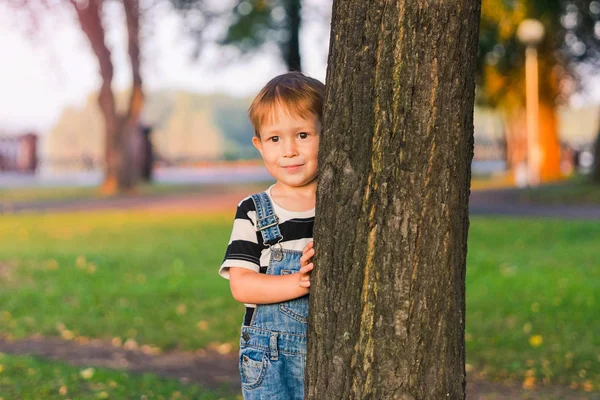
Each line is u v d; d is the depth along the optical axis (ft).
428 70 7.46
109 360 19.36
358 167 7.66
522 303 24.39
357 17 7.60
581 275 28.68
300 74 8.76
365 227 7.66
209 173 137.28
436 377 7.71
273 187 8.75
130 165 82.38
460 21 7.51
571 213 52.65
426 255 7.59
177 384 16.71
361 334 7.73
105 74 80.12
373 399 7.71
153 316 23.56
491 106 106.42
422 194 7.54
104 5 77.20
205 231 44.60
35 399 15.15
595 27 69.21
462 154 7.68
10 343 21.02
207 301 25.49
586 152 123.44
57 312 24.14
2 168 120.98
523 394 16.58
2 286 28.22
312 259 8.10
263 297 8.18
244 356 8.50
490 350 19.72
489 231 41.78
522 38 66.39
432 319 7.65
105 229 46.14
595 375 17.71
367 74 7.58
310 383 8.04
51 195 76.23
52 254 35.37
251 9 83.61
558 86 88.94
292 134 8.37
